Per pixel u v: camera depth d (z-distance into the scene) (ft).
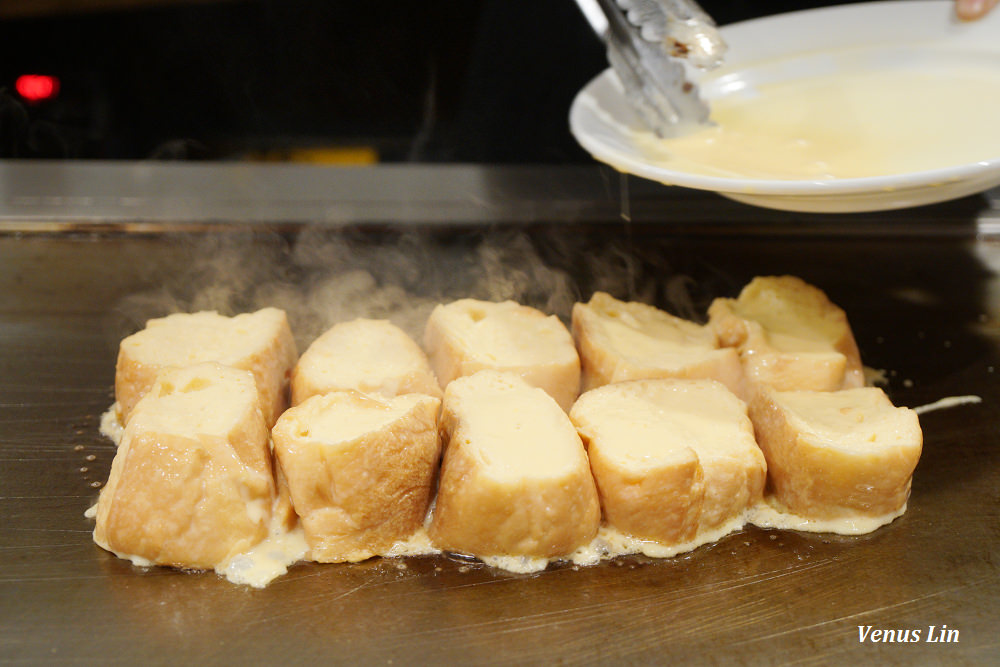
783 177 1.61
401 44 2.65
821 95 1.88
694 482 1.47
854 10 1.97
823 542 1.51
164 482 1.43
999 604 1.42
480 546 1.46
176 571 1.46
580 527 1.46
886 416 1.55
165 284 2.02
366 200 2.21
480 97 2.77
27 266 2.07
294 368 1.70
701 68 1.64
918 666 1.35
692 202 2.21
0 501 1.56
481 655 1.36
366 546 1.47
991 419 1.71
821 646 1.37
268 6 2.55
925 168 1.60
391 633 1.38
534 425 1.52
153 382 1.63
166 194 2.24
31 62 2.62
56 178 2.30
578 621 1.40
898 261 2.08
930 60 1.91
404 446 1.47
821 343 1.73
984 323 1.92
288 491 1.50
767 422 1.57
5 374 1.81
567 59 2.73
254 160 2.80
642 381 1.63
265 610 1.41
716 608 1.42
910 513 1.55
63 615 1.40
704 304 1.97
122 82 2.68
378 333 1.73
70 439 1.68
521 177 2.30
